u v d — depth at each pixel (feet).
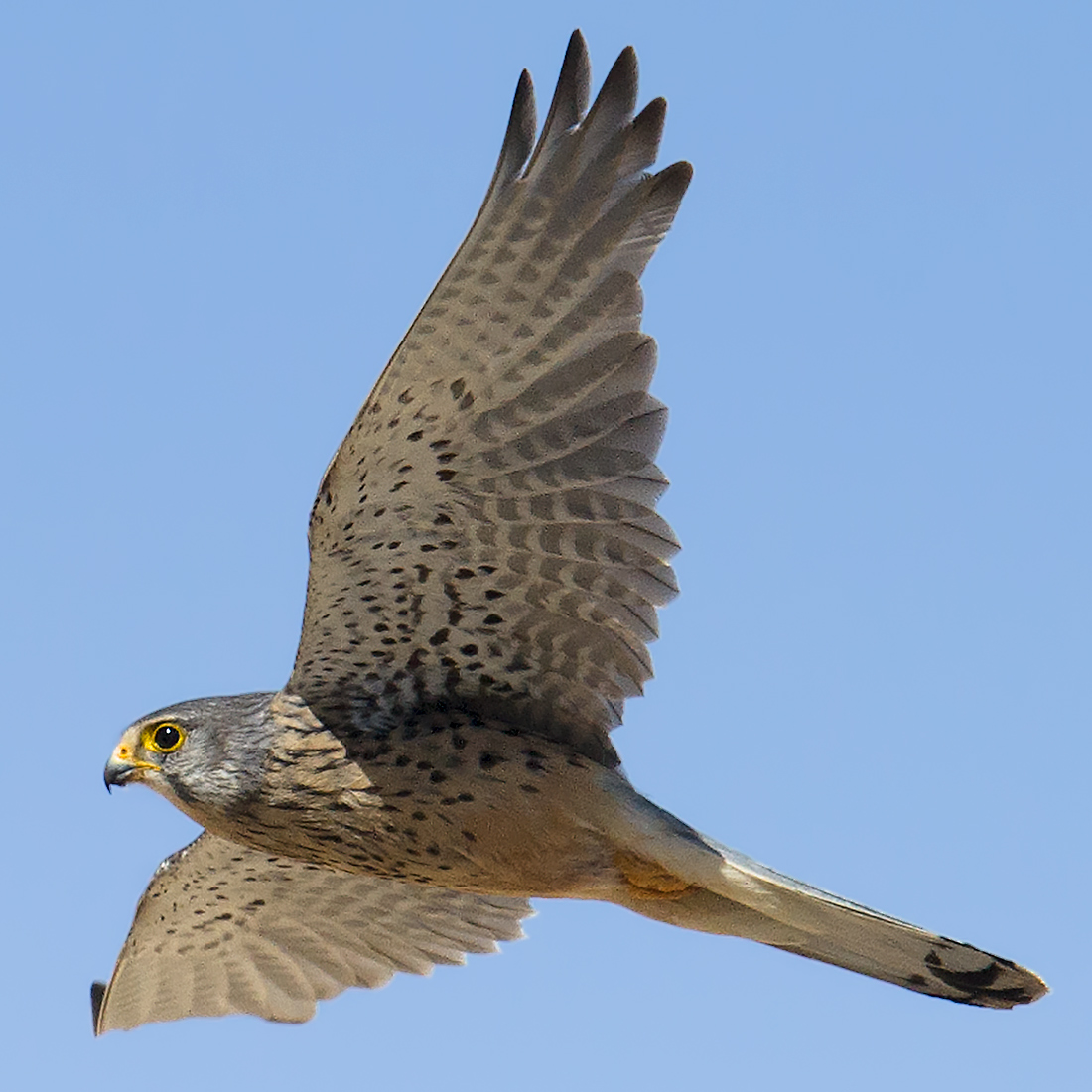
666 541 38.47
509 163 35.50
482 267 36.09
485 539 39.68
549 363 37.27
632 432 37.65
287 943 51.83
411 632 41.37
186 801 43.42
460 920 50.67
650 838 40.86
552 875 41.91
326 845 42.98
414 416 37.73
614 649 40.63
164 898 50.72
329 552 39.99
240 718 43.14
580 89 35.65
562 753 41.47
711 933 42.32
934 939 40.06
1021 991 40.37
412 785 41.78
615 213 36.17
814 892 40.42
